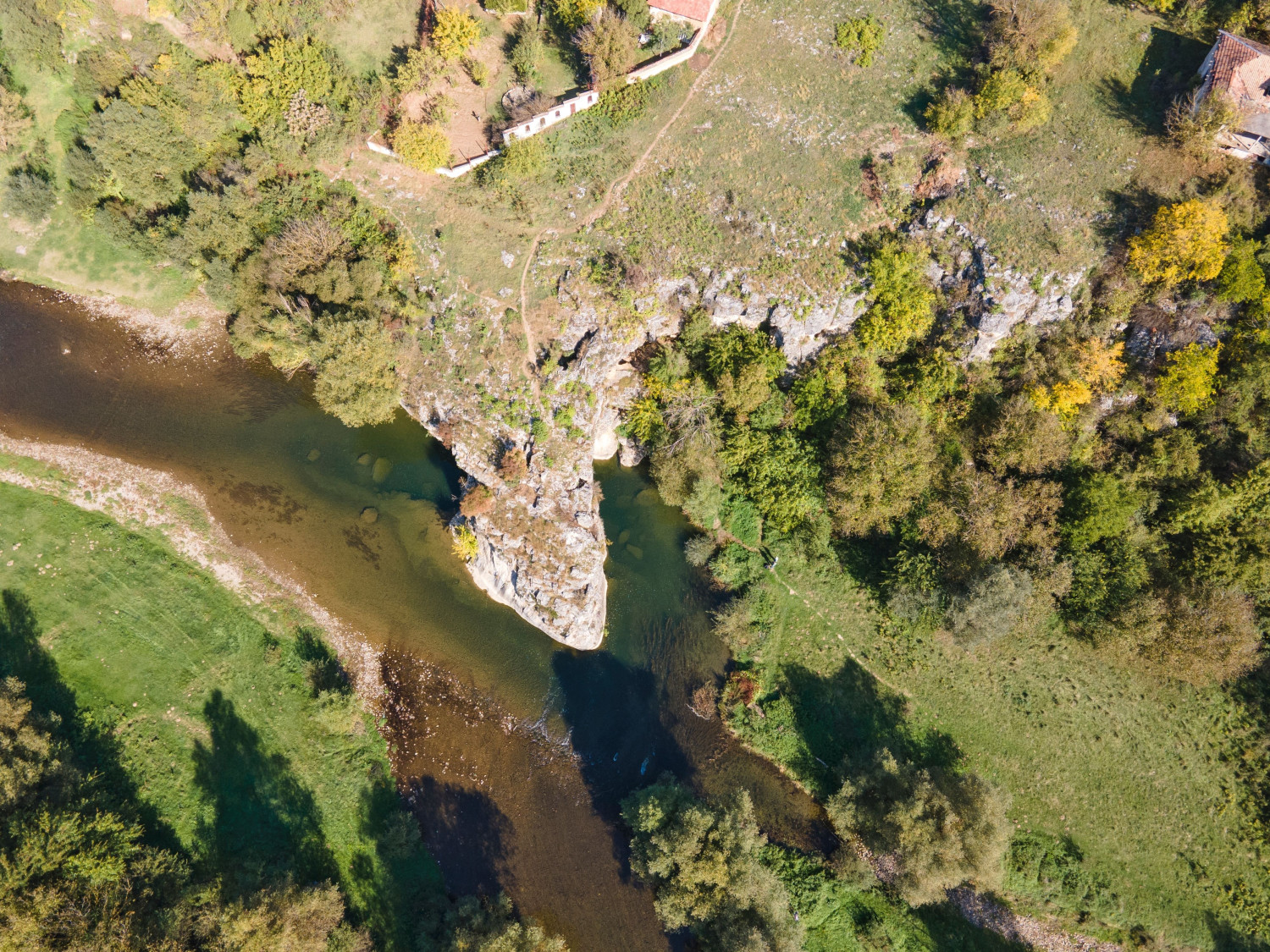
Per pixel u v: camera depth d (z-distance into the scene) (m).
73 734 48.66
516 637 54.66
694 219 55.03
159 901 43.84
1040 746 51.88
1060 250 50.91
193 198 53.81
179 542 54.75
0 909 37.81
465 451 55.47
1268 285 47.19
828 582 54.91
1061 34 51.28
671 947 48.72
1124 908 48.81
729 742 52.62
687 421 54.78
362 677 53.31
